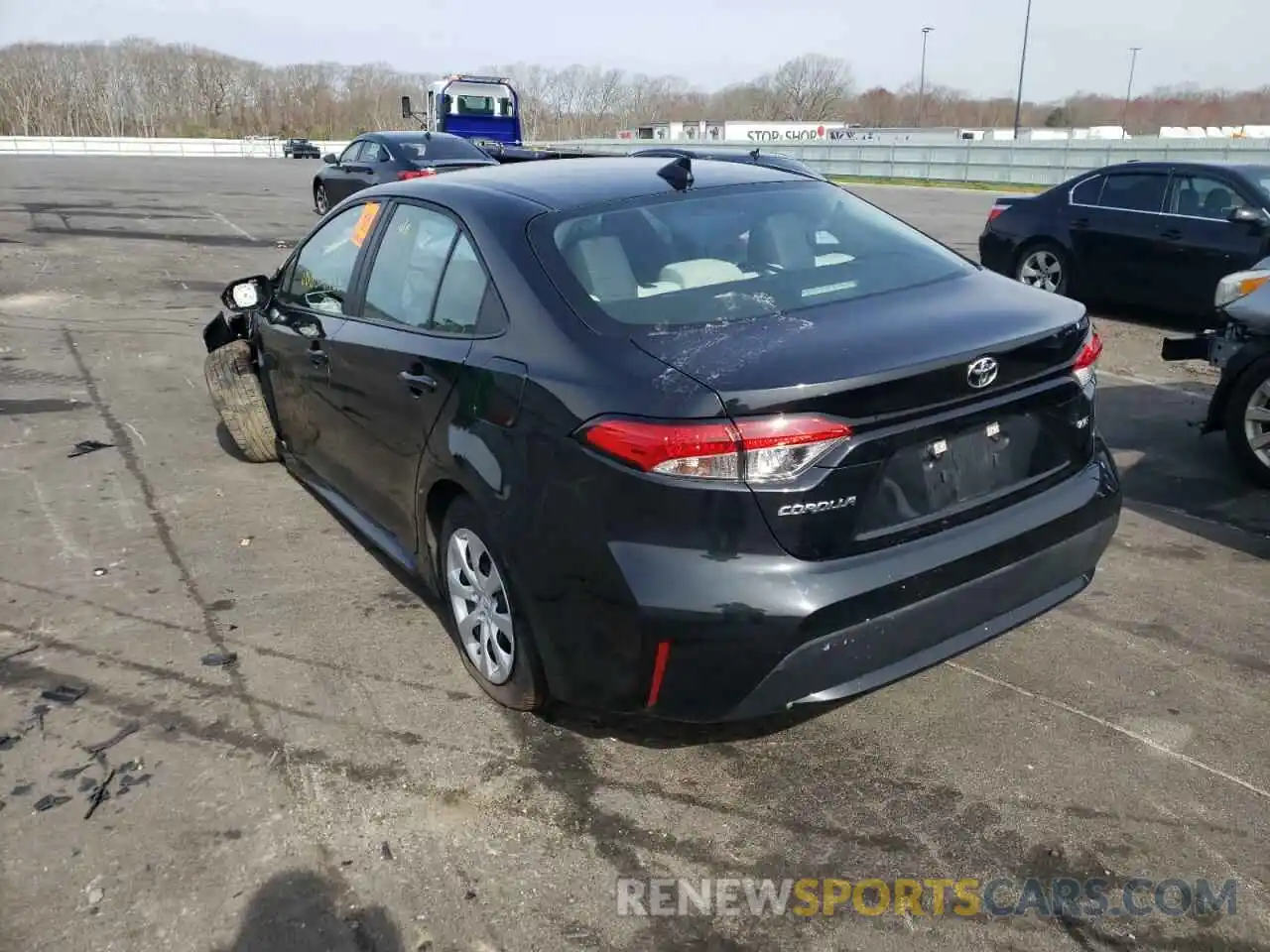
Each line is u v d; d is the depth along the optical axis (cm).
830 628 255
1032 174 2705
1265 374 504
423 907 250
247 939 241
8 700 337
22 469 552
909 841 272
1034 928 244
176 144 6322
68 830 276
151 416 650
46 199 2031
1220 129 4591
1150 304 923
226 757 308
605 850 270
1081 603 401
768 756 308
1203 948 238
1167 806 284
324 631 383
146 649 370
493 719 327
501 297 312
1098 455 327
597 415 264
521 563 288
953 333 281
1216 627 381
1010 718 326
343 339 398
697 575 252
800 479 251
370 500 405
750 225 342
